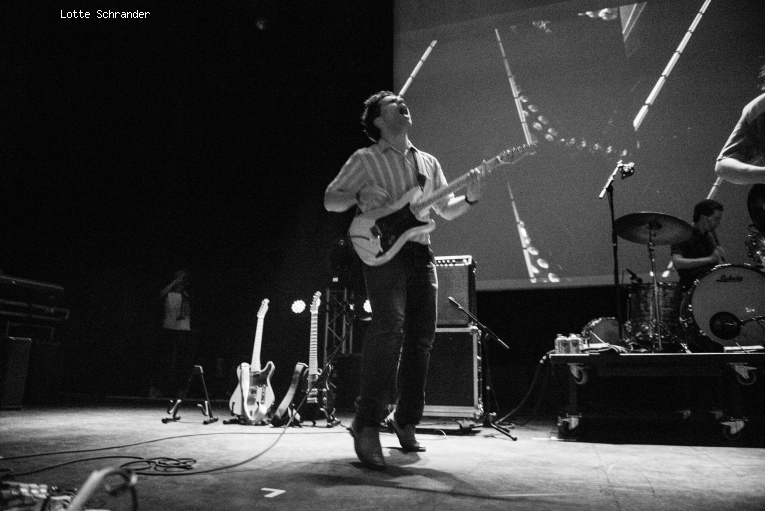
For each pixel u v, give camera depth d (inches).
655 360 122.1
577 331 210.5
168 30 274.1
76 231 300.0
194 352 262.1
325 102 262.8
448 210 100.1
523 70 214.4
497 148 213.0
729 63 188.5
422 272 95.9
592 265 196.5
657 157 192.4
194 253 288.7
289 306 270.2
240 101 277.6
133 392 280.1
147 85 284.8
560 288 208.2
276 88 271.0
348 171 96.3
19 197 294.5
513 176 208.5
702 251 178.1
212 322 281.9
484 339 145.3
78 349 288.5
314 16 260.4
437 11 231.5
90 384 284.7
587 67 205.6
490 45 221.0
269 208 277.1
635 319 168.2
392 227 88.6
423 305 97.0
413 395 99.1
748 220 180.5
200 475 77.0
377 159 96.8
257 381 154.7
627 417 126.2
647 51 198.8
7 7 263.9
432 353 143.8
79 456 91.9
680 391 165.8
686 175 188.5
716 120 187.6
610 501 64.2
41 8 267.0
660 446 111.7
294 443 111.6
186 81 281.4
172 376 253.4
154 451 98.2
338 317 206.1
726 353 118.6
